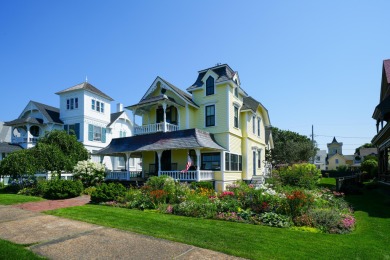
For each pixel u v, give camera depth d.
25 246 6.07
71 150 22.27
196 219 9.16
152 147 18.70
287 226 8.12
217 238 6.68
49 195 15.51
